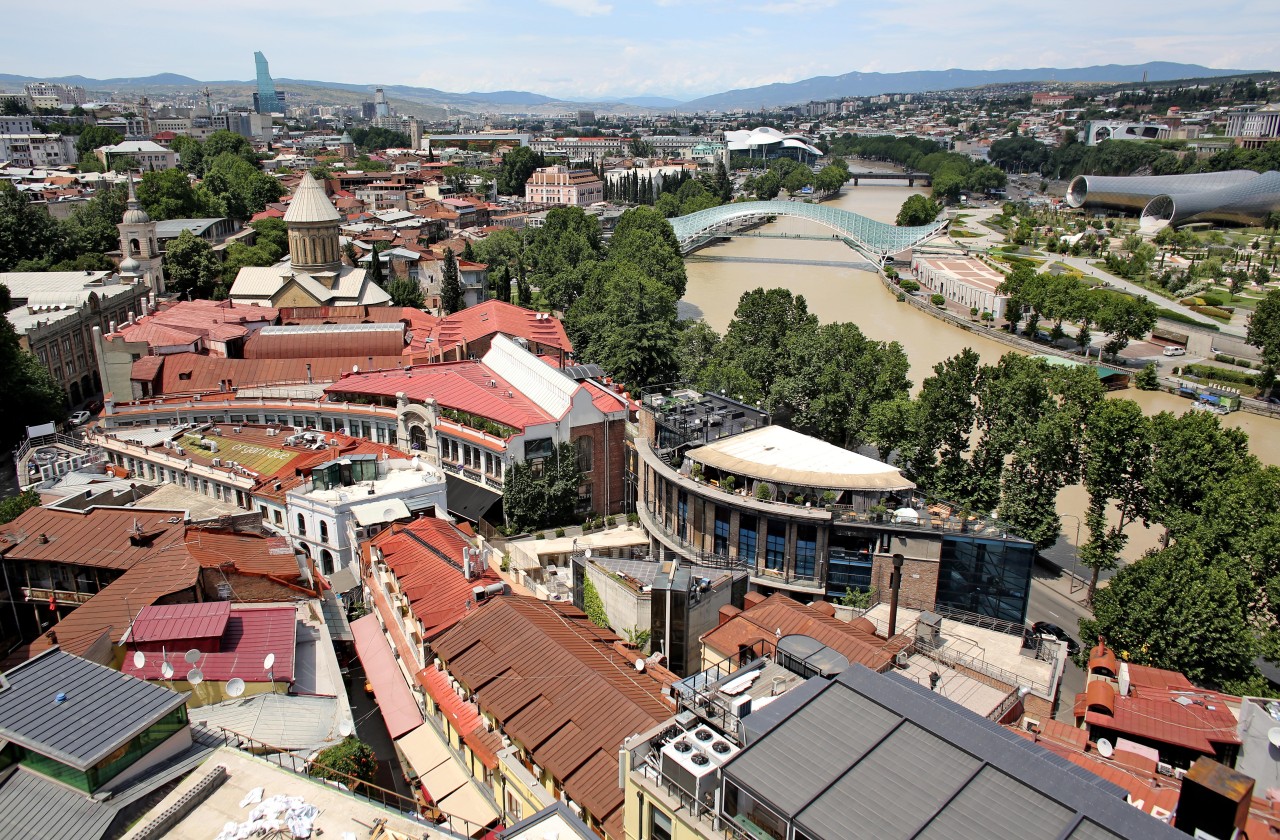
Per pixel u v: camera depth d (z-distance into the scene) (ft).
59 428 491.31
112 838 141.18
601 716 188.44
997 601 291.79
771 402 495.82
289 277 613.52
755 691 167.32
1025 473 384.27
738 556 328.49
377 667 251.39
